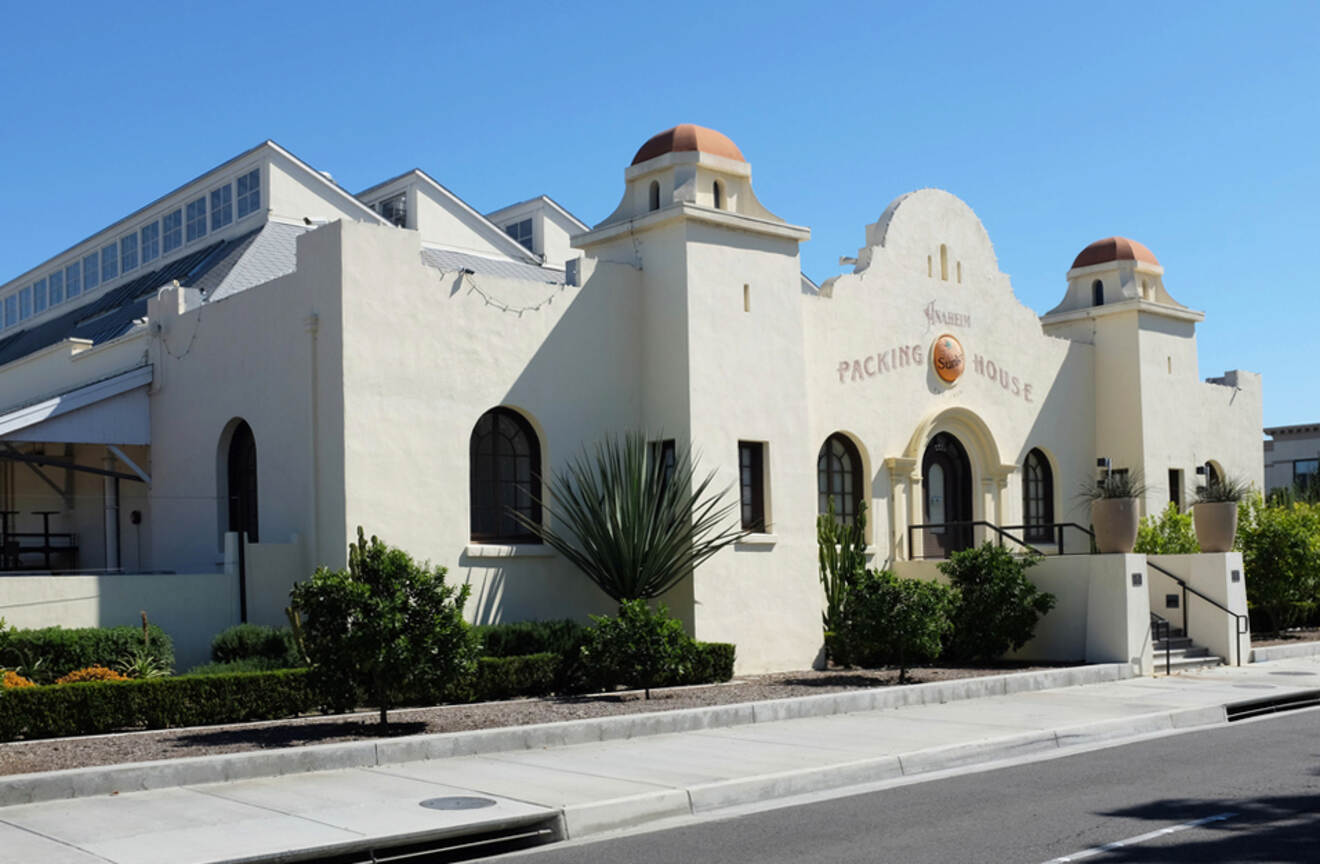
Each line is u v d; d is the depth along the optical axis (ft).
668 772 37.47
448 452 57.88
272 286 60.90
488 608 58.90
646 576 58.54
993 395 84.79
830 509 71.26
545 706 50.19
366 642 42.42
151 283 94.43
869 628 59.41
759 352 65.82
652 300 65.10
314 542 56.34
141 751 38.93
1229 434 102.73
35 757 37.78
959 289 82.99
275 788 34.86
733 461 63.93
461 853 29.50
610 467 60.44
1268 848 28.30
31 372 90.58
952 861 27.35
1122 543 69.15
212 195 94.32
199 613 56.18
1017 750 44.19
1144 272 94.38
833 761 39.47
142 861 26.71
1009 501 84.64
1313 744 45.29
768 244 67.05
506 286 60.80
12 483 84.48
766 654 64.39
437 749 39.96
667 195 65.21
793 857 28.02
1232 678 66.08
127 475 70.79
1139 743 46.19
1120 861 27.20
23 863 26.55
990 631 67.82
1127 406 92.27
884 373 77.05
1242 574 75.36
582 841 30.83
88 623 53.21
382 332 56.13
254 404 62.23
